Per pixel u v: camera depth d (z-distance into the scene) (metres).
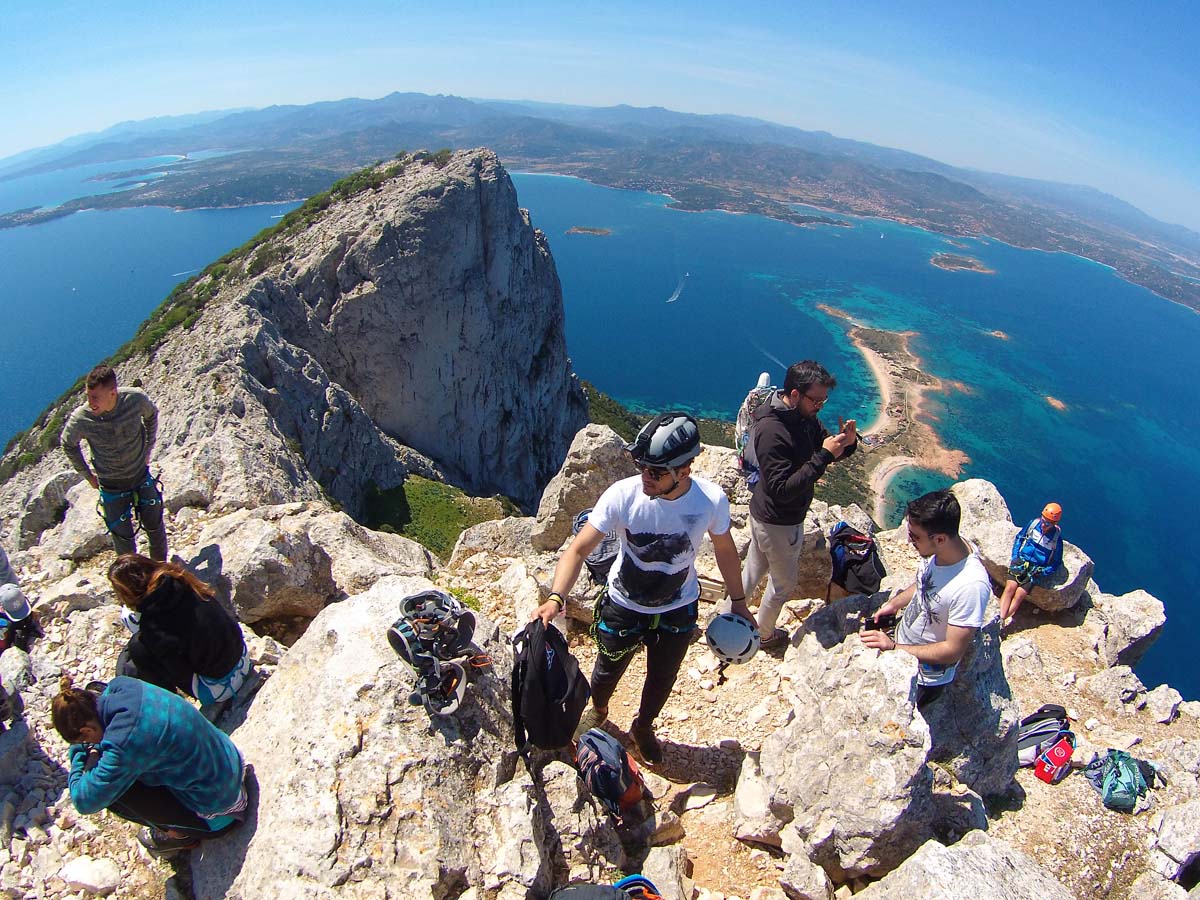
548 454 80.19
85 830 4.85
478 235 61.62
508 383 69.12
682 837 5.41
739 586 5.30
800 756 5.23
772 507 6.26
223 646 5.23
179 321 51.19
